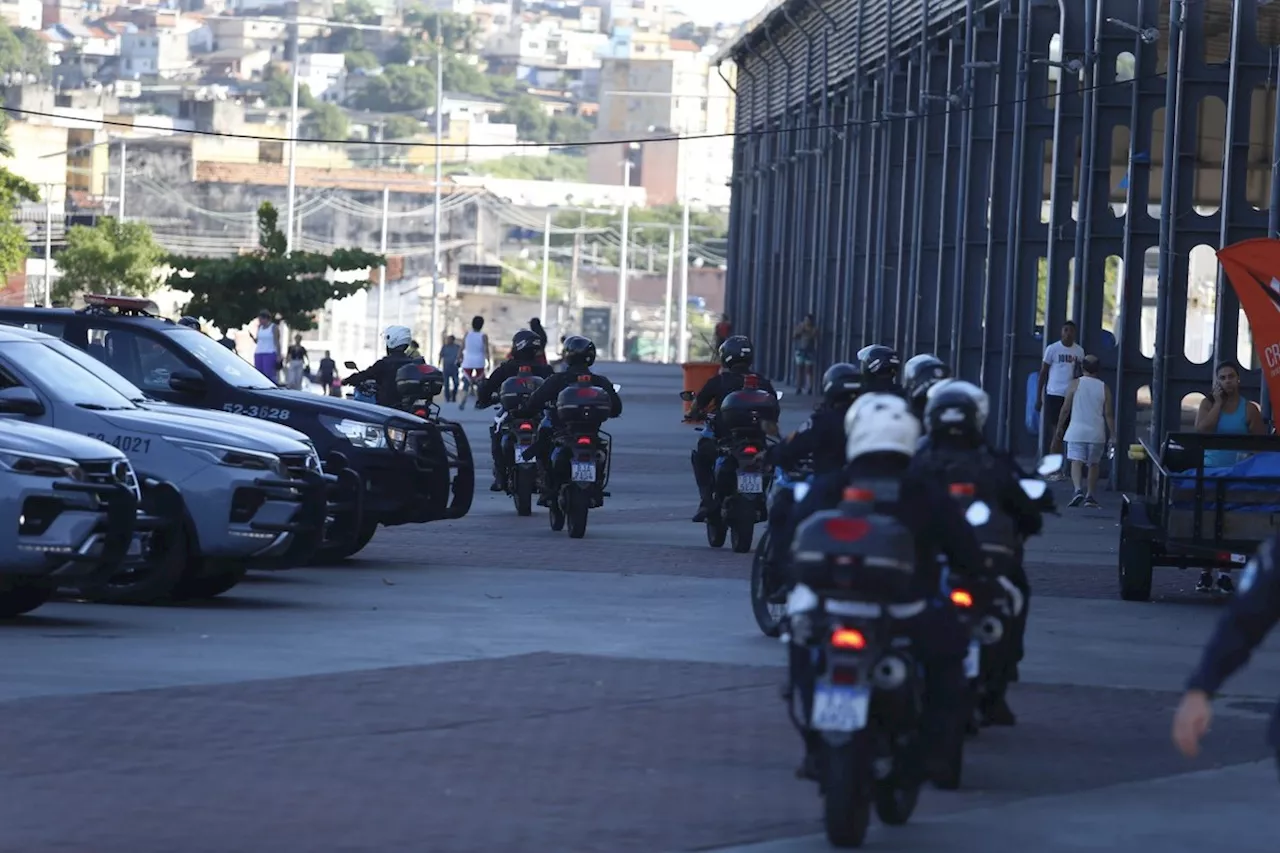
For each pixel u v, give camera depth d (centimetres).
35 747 2348
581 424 5356
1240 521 4256
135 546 3747
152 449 3778
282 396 4628
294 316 12488
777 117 16488
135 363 4597
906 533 1908
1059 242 8394
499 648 3288
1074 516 6381
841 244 13412
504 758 2380
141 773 2230
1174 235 7538
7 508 3294
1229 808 2222
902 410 2059
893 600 1908
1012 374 8794
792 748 2488
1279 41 7269
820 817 2112
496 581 4331
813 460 3152
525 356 6234
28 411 3725
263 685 2827
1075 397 6719
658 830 2038
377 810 2089
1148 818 2164
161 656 3084
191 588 3912
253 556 3806
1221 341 7388
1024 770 2419
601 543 5234
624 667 3105
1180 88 7444
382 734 2500
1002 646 2494
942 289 10212
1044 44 8819
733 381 5047
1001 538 2347
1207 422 5206
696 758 2416
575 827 2042
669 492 7094
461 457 4888
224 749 2375
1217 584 4512
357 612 3744
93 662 2998
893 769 2028
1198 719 1357
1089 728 2711
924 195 10681
